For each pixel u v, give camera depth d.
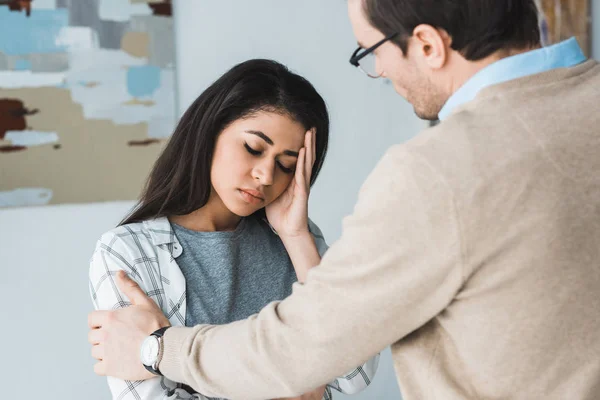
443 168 0.86
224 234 1.34
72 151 2.54
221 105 1.26
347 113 2.86
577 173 0.86
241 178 1.25
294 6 2.77
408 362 0.97
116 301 1.22
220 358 1.00
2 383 2.50
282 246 1.42
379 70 1.05
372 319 0.90
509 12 0.94
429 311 0.89
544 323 0.86
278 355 0.95
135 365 1.11
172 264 1.28
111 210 2.61
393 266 0.88
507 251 0.86
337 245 0.95
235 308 1.32
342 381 1.39
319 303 0.93
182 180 1.32
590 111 0.90
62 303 2.56
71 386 2.57
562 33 3.02
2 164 2.46
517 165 0.85
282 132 1.25
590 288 0.87
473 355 0.91
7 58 2.45
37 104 2.49
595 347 0.87
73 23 2.51
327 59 2.82
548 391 0.89
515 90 0.91
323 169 2.85
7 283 2.50
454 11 0.93
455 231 0.85
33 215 2.52
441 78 0.99
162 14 2.61
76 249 2.57
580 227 0.86
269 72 1.28
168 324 1.16
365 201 0.92
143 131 2.62
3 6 2.43
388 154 0.92
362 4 1.01
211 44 2.69
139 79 2.60
